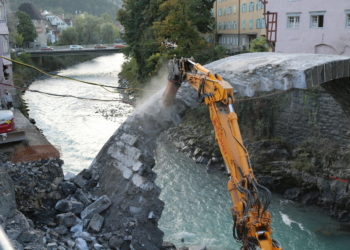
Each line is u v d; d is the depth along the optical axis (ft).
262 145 87.51
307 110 81.66
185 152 97.09
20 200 44.01
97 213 43.75
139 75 173.99
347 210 65.87
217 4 196.03
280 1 94.79
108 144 51.72
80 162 86.63
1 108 92.73
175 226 63.26
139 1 163.12
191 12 126.31
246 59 60.44
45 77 221.25
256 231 28.48
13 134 58.65
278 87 49.49
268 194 28.40
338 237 60.44
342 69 50.11
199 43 124.77
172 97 44.91
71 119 125.80
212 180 80.53
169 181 80.38
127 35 176.24
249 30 158.71
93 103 149.89
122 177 47.06
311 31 90.74
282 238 60.39
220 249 56.24
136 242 40.81
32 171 49.44
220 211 67.77
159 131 51.01
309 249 57.41
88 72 243.81
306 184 73.10
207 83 35.12
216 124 33.71
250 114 94.63
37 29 368.89
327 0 86.12
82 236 39.91
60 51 242.58
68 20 585.22
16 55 219.61
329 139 77.30
